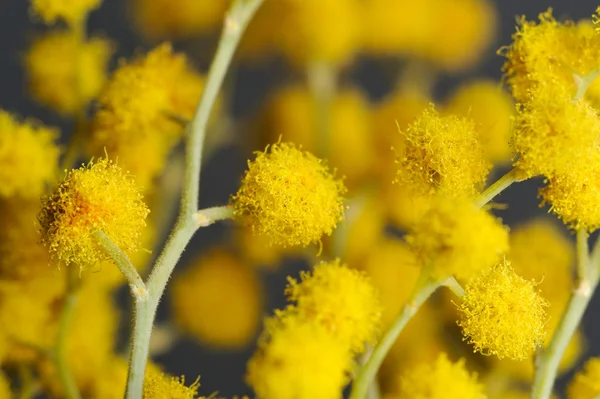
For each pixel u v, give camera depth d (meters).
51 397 0.12
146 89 0.10
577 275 0.09
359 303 0.08
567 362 0.11
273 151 0.09
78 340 0.11
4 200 0.11
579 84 0.09
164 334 0.13
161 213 0.13
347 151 0.13
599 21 0.09
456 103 0.12
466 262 0.08
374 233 0.13
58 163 0.12
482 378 0.11
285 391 0.08
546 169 0.08
